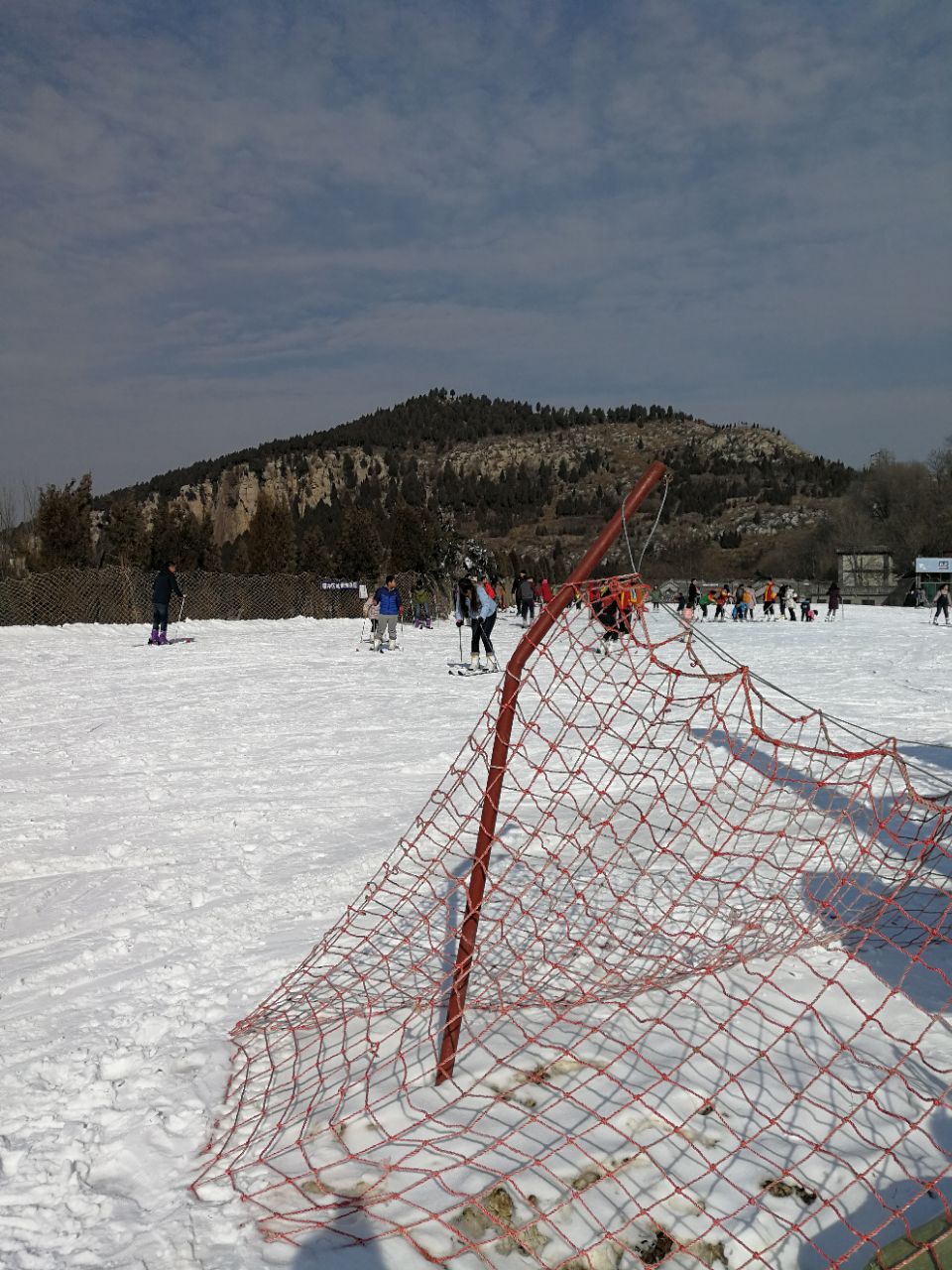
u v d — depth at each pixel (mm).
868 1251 2258
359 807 6887
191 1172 2666
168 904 4938
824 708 11195
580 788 7082
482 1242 2344
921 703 11727
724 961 3828
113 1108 2982
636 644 3713
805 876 4812
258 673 16703
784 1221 2371
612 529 3613
